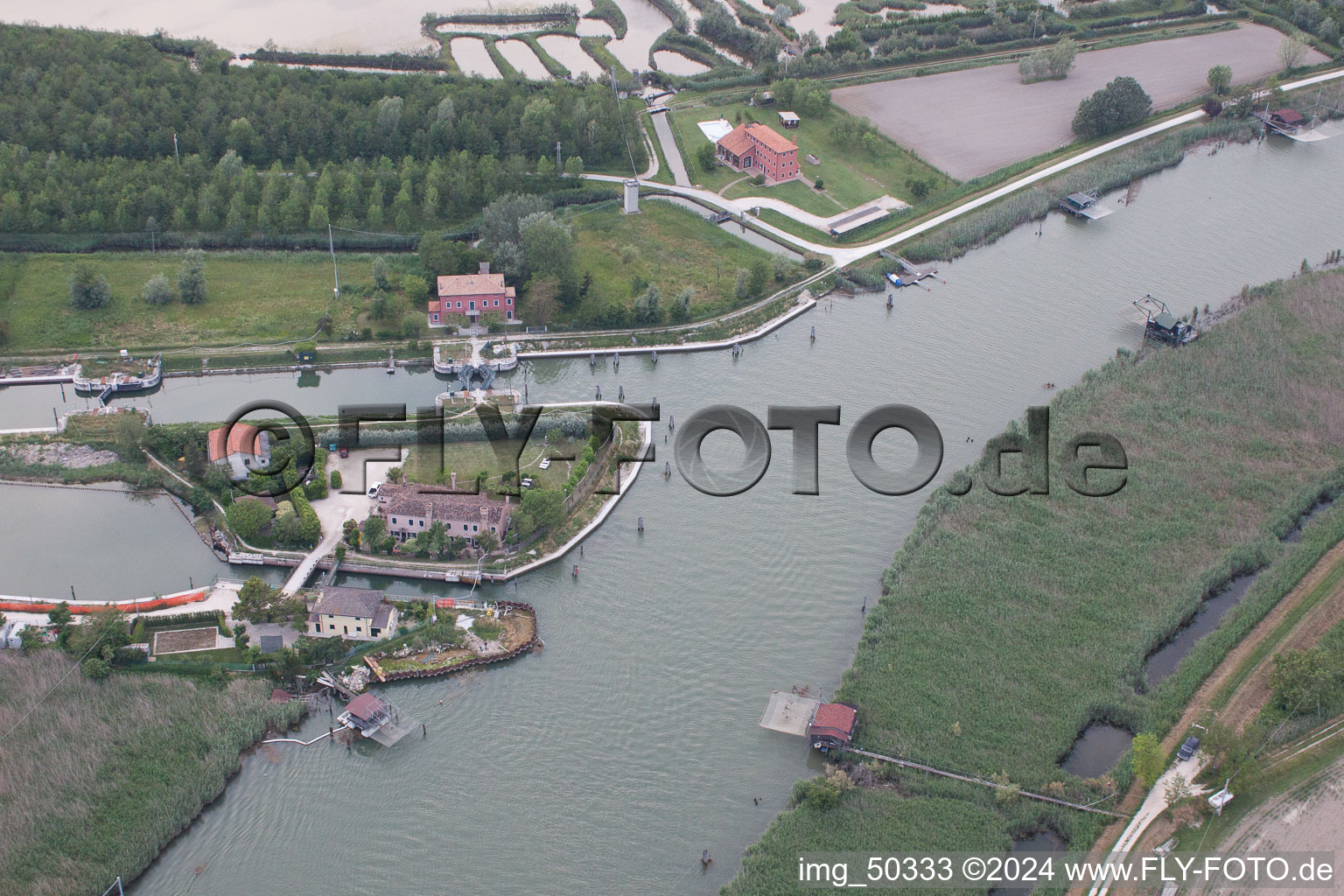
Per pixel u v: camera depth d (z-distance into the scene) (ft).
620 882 627.46
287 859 636.89
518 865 634.43
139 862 625.82
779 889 616.39
